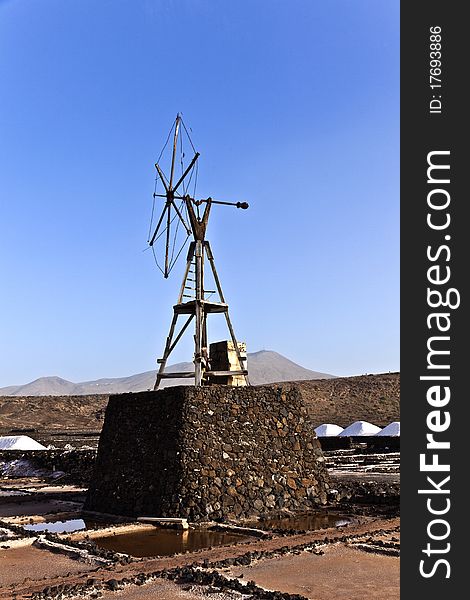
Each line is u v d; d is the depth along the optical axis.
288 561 10.74
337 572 10.02
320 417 67.31
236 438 16.34
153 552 11.95
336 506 16.73
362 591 9.04
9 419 65.19
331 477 23.39
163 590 9.08
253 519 15.15
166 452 15.62
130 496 15.95
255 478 16.06
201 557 11.19
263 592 8.75
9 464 30.52
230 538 13.17
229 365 18.92
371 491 18.34
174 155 19.48
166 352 18.66
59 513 16.45
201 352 17.97
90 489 17.44
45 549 12.10
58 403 73.31
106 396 78.94
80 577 9.94
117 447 17.20
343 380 84.19
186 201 18.84
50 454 29.19
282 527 14.33
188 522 14.46
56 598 8.72
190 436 15.59
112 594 8.92
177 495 14.85
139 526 14.13
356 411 69.44
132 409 17.33
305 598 8.53
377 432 41.97
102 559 11.11
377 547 11.55
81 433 53.91
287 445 17.27
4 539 12.77
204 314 19.34
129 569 10.39
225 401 16.64
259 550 11.64
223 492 15.33
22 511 17.42
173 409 16.05
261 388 17.55
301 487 16.88
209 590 8.99
